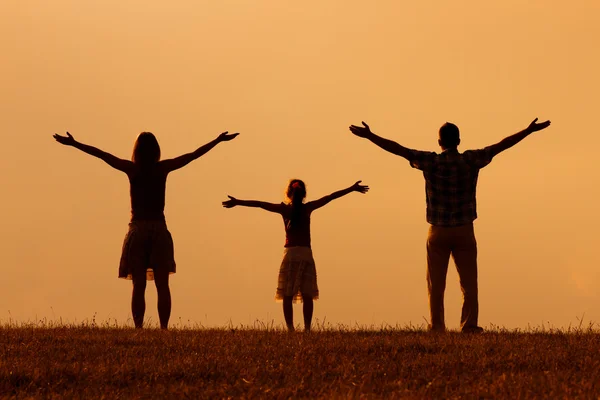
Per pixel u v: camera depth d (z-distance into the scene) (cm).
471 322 2100
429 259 2128
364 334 2031
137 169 2202
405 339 1869
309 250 2388
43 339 1916
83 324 2283
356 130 2108
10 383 1416
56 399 1314
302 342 1812
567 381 1365
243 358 1642
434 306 2120
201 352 1711
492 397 1273
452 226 2094
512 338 1916
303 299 2369
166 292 2198
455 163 2091
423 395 1273
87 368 1524
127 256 2189
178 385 1401
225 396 1322
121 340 1877
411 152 2102
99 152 2197
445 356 1638
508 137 2127
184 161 2244
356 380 1410
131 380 1451
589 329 2091
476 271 2111
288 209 2384
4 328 2173
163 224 2214
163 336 1942
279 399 1294
